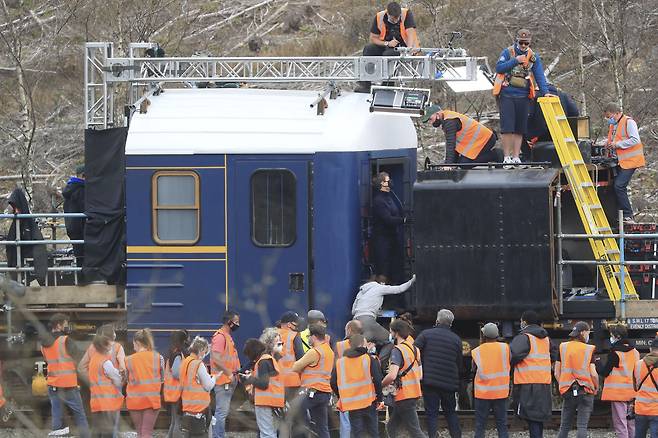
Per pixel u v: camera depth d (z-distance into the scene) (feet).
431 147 364.79
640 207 337.72
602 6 355.15
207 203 213.46
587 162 218.79
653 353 188.34
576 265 221.05
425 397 193.47
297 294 212.43
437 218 208.03
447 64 218.79
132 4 358.43
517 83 219.20
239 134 214.07
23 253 225.76
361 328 184.65
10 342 199.93
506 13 390.21
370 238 219.61
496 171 209.15
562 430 193.06
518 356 192.44
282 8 432.25
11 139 372.58
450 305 207.51
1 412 151.02
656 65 358.64
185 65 226.38
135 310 214.28
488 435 208.03
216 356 192.24
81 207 225.35
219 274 213.25
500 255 206.49
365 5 424.46
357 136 213.87
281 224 212.84
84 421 187.52
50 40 372.17
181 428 186.80
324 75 221.25
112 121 229.66
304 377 185.47
